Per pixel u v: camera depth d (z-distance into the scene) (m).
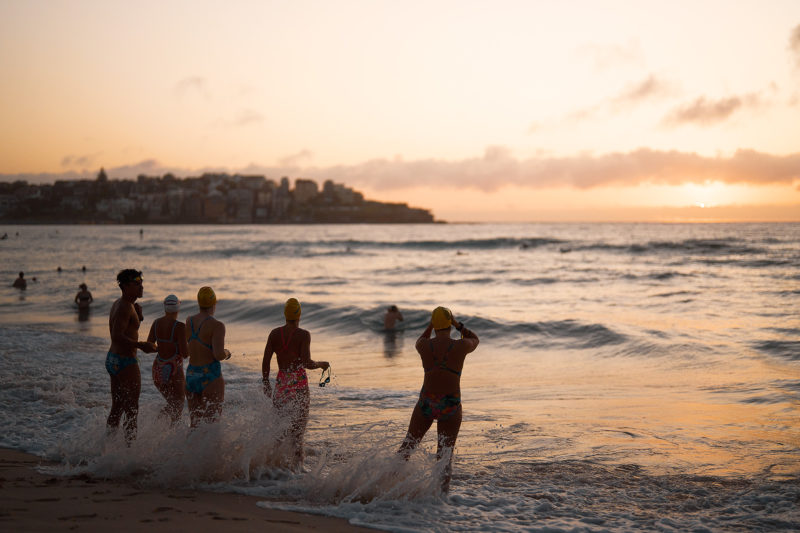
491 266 49.53
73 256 66.81
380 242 91.69
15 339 15.09
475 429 7.77
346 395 9.76
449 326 5.29
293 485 5.22
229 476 5.43
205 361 5.67
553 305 25.59
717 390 10.30
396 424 7.73
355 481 5.05
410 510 4.79
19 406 8.16
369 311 21.39
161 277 40.88
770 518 4.74
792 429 7.60
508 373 12.50
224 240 112.25
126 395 5.79
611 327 17.09
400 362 13.69
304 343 5.82
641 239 91.19
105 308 23.92
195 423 5.60
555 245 77.19
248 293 30.66
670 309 23.52
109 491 4.96
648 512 4.90
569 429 7.73
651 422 8.09
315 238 123.12
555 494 5.32
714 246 66.12
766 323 19.00
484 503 5.04
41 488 4.97
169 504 4.66
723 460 6.37
